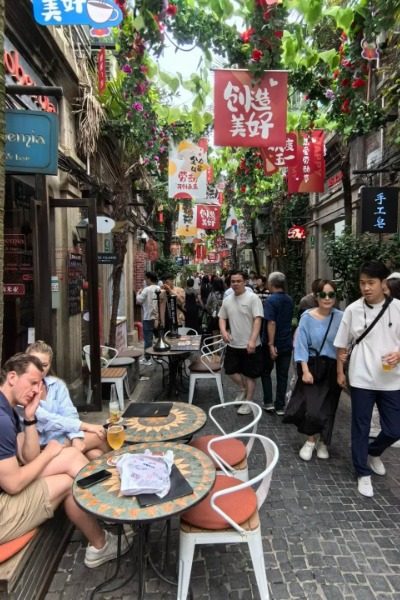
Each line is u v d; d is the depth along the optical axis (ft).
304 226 44.04
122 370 18.71
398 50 16.03
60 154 16.28
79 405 16.72
